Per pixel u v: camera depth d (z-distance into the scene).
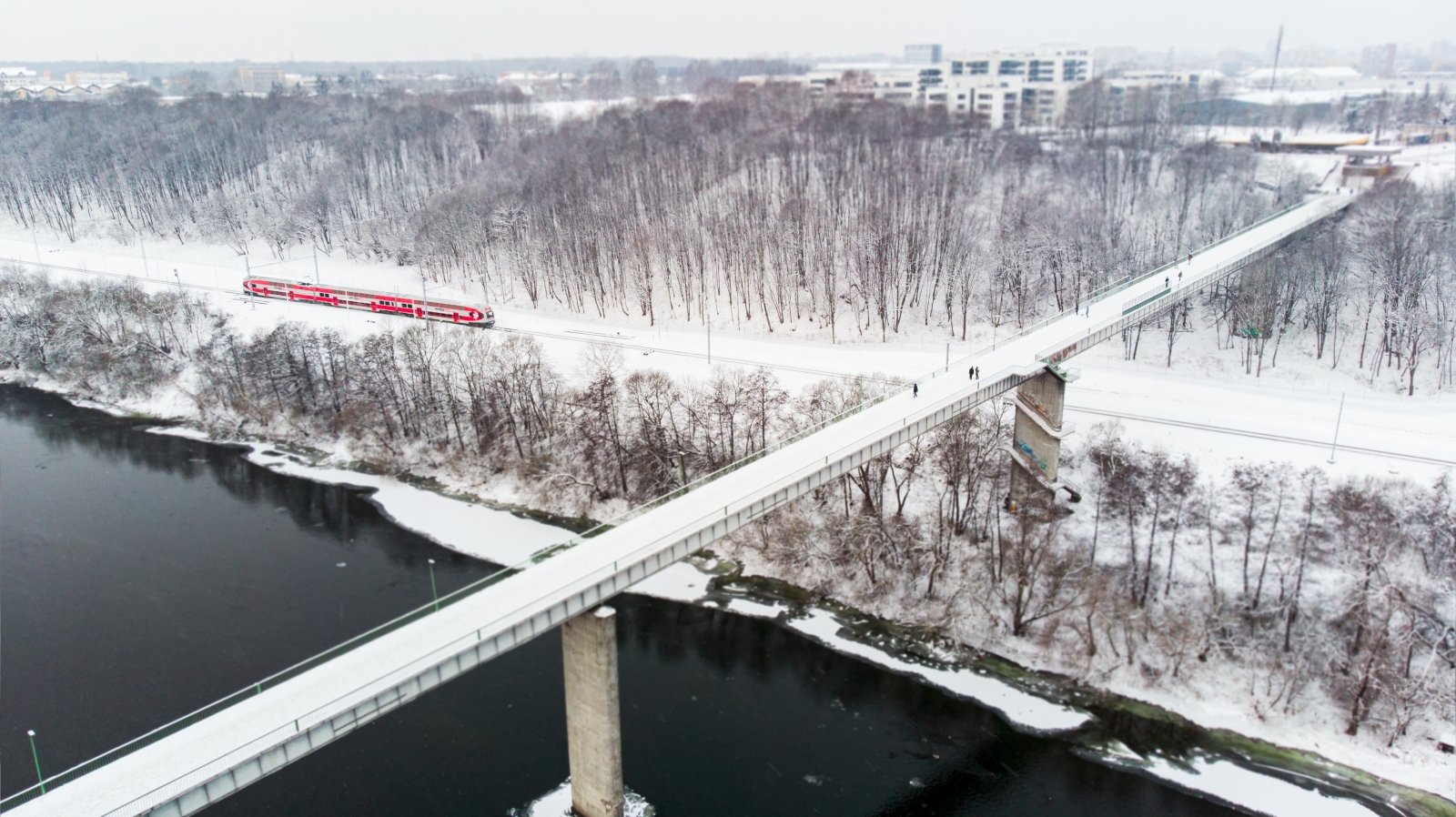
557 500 140.88
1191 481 118.62
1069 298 183.50
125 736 95.12
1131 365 170.50
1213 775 92.19
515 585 79.06
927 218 198.12
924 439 133.88
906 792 89.44
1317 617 104.31
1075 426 134.88
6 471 156.50
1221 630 106.25
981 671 106.25
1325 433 136.12
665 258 199.88
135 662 106.69
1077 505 125.12
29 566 127.12
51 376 197.75
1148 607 109.94
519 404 153.50
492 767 91.75
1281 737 96.31
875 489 131.00
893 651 110.00
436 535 135.38
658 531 86.62
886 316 186.12
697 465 134.88
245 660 106.88
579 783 85.56
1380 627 100.00
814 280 193.62
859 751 94.56
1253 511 115.19
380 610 116.38
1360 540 108.00
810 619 115.81
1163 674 103.44
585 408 144.62
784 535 126.38
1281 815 87.50
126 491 149.62
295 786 89.81
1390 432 136.38
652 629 114.50
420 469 153.75
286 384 172.38
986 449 126.06
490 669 106.25
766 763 92.75
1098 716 99.56
